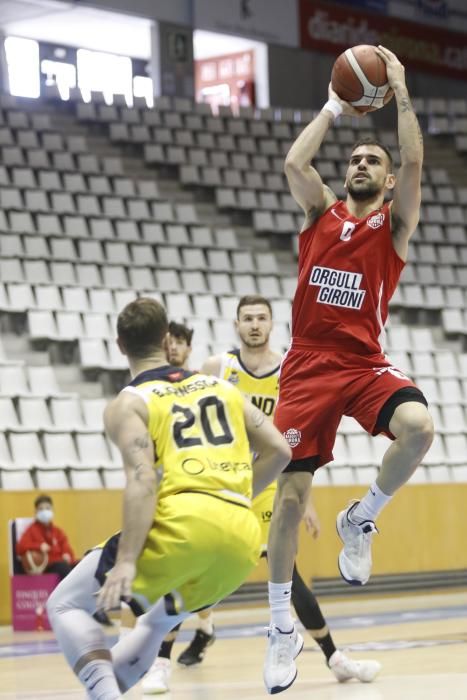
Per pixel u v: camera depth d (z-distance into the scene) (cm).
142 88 2980
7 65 2742
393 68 638
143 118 2595
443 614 1422
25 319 1897
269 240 2438
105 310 1942
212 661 934
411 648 951
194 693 711
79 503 1506
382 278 643
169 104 2666
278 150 2702
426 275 2386
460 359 2108
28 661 999
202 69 3008
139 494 469
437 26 3212
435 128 2962
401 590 1714
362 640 1055
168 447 491
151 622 504
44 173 2223
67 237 2083
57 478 1627
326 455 659
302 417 644
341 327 640
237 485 492
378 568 1697
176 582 479
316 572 1639
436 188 2667
